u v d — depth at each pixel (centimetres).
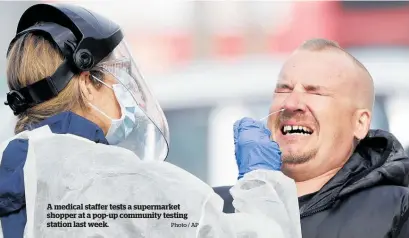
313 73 700
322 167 696
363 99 706
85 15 511
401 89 1472
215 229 462
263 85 1515
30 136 483
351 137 701
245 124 610
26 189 462
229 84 1514
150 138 543
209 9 1920
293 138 698
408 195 650
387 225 640
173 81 1565
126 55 527
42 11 511
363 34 1964
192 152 1455
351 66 706
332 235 646
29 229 458
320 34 1925
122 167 467
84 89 504
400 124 1433
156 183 462
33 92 492
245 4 1909
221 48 1894
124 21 1970
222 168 1432
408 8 1977
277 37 1900
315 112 693
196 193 462
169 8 1958
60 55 495
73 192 460
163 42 1947
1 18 1903
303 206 666
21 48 500
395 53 1906
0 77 1439
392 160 675
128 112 520
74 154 471
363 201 656
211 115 1480
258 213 498
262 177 524
